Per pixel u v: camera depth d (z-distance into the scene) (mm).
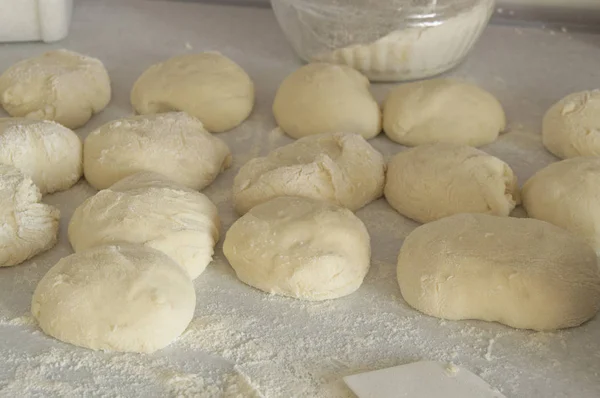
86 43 1271
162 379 911
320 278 964
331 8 1165
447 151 1056
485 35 1292
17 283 982
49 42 1265
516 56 1253
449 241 969
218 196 1076
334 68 1152
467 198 1025
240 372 916
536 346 932
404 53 1174
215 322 952
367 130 1129
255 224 991
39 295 942
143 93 1149
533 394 900
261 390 904
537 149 1122
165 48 1270
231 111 1140
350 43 1175
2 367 916
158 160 1062
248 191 1038
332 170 1039
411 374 903
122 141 1069
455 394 889
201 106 1134
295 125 1130
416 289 958
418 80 1210
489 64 1239
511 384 906
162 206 1000
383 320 956
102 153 1067
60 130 1076
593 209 1004
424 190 1035
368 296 977
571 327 943
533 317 936
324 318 958
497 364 920
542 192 1026
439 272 953
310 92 1129
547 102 1181
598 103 1105
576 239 969
